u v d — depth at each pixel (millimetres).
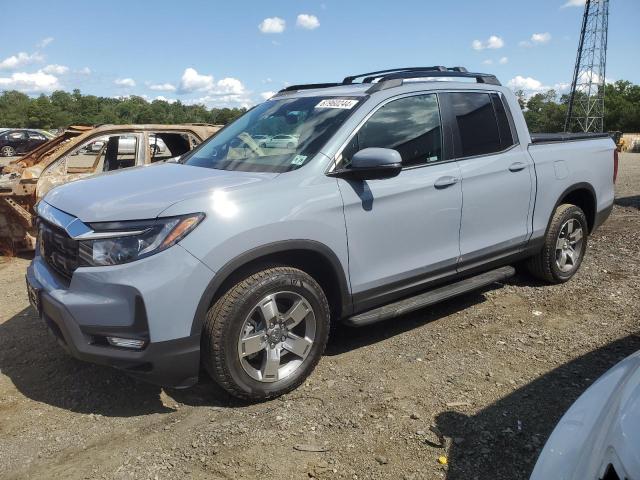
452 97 4402
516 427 3117
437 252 4160
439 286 4430
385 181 3812
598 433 1854
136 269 2949
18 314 5004
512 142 4770
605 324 4527
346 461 2859
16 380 3764
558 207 5281
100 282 2990
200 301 3064
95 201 3283
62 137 8234
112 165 7906
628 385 1993
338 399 3447
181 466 2834
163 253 2969
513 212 4703
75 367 3926
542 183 4922
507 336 4344
